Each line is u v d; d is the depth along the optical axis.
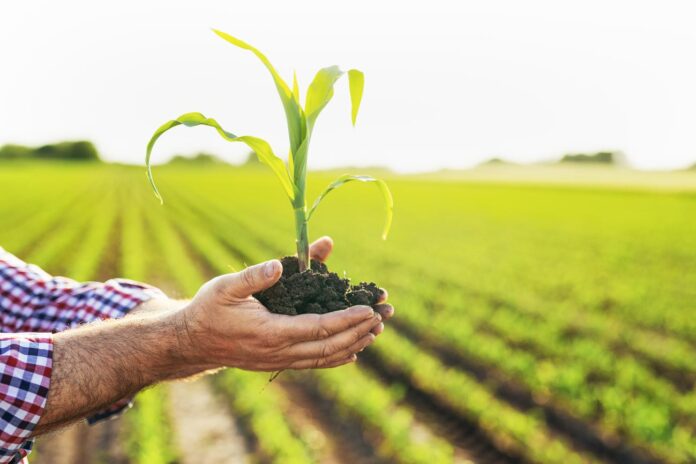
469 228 27.09
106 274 15.72
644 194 57.72
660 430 6.00
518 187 70.19
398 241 21.98
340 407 6.98
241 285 1.59
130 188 59.88
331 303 1.88
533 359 8.02
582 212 37.53
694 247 21.31
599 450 6.14
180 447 6.15
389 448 6.06
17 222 26.38
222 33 1.76
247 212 34.56
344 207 40.97
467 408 6.77
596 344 8.91
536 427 6.60
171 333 1.66
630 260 18.31
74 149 161.25
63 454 5.80
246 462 5.88
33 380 1.44
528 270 15.76
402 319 10.27
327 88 1.92
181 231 25.03
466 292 13.13
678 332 10.36
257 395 6.96
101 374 1.55
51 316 1.93
